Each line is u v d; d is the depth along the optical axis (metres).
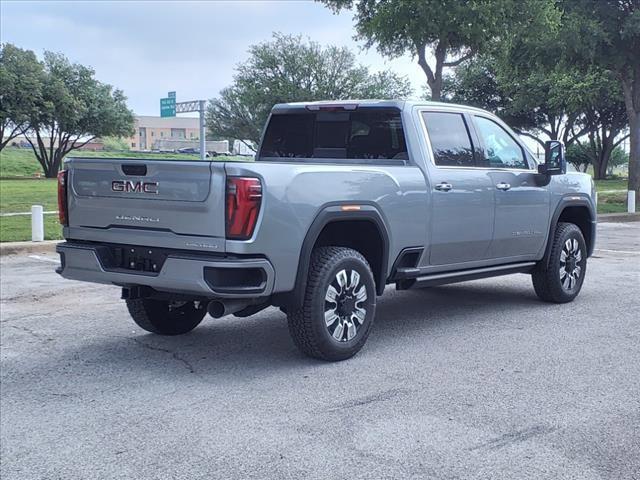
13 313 7.86
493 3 19.00
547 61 24.28
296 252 5.34
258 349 6.29
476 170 7.05
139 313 6.53
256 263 5.10
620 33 23.12
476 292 9.07
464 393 5.05
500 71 27.73
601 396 4.99
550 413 4.65
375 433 4.32
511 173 7.45
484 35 19.61
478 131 7.31
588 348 6.27
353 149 6.93
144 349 6.33
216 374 5.56
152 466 3.91
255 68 51.41
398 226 6.20
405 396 4.99
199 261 5.07
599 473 3.78
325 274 5.58
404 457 3.98
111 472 3.85
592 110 50.34
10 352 6.25
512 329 7.00
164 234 5.37
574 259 8.30
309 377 5.45
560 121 52.66
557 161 7.68
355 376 5.46
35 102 54.22
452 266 6.94
